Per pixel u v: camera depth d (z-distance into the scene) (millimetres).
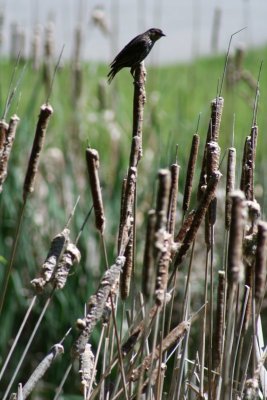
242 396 3934
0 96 8695
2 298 3848
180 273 8625
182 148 9484
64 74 11383
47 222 9219
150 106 10406
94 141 10727
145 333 3389
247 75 9586
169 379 7410
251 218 3773
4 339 8547
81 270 8516
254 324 3697
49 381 8523
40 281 3758
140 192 9359
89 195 8898
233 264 3096
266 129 10500
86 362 4000
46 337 8742
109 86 11562
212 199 3914
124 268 3936
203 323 4117
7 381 8570
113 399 3859
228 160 3936
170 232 3828
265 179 8773
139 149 3951
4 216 8656
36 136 3725
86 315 3977
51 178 9617
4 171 3941
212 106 3941
